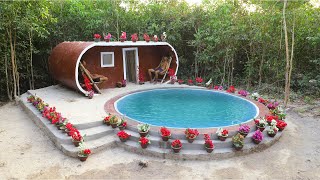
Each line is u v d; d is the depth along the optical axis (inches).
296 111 358.0
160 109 315.9
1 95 426.6
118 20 491.2
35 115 301.4
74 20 467.5
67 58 369.7
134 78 472.4
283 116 294.5
